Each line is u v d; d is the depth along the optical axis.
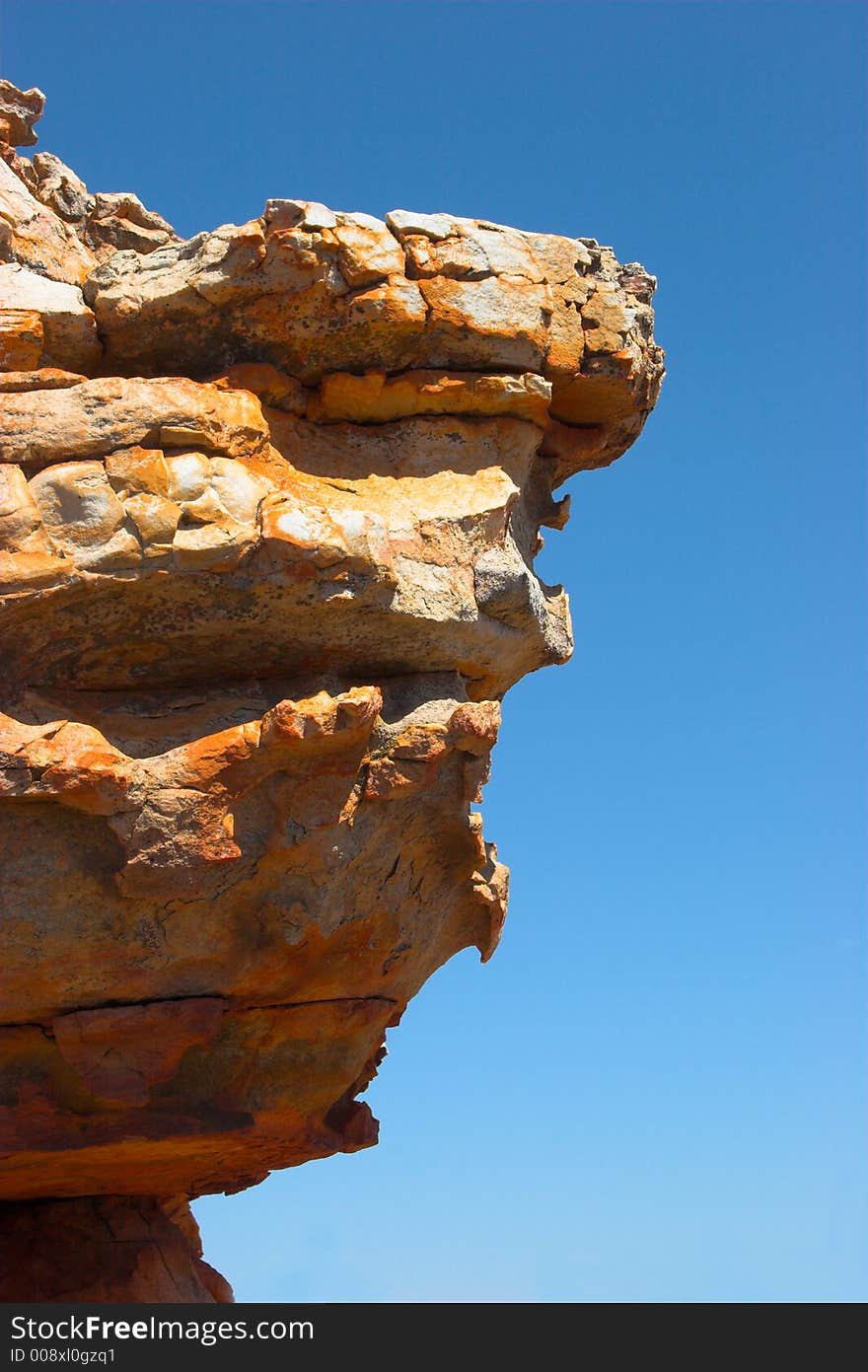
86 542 10.55
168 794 10.66
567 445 13.16
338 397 11.66
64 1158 11.91
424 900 12.45
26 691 10.89
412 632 11.36
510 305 11.71
